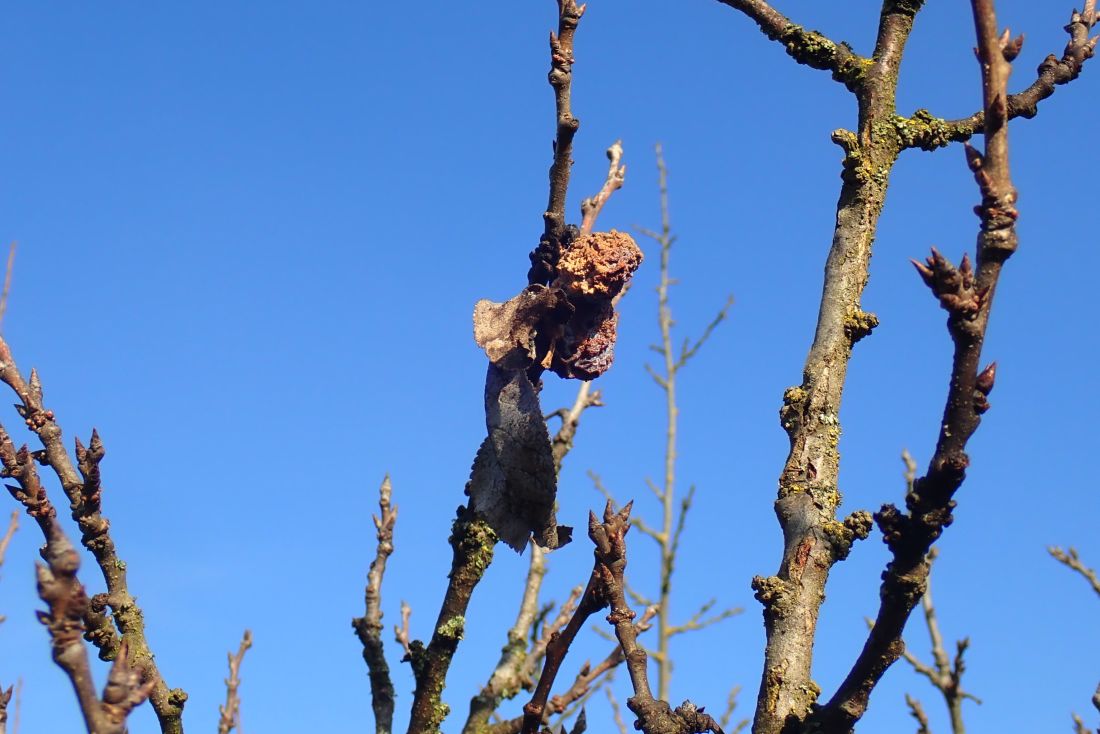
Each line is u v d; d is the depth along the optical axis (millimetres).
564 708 4301
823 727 2557
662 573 7363
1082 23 3455
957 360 2219
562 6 3520
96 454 3359
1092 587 4727
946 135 3279
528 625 4562
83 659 1827
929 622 4789
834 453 2939
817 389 2982
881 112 3270
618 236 3371
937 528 2314
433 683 3357
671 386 8078
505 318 3330
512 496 3287
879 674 2492
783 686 2684
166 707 3248
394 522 4172
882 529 2361
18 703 3162
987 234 2170
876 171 3197
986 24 2133
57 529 1860
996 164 2158
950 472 2246
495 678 4344
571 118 3432
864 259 3121
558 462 4480
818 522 2844
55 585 1832
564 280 3326
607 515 2969
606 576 2912
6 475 3100
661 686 6973
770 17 3400
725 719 5996
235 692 3982
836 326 3041
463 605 3344
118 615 3344
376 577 4043
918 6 3400
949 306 2166
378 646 3898
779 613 2768
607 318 3395
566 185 3465
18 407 3447
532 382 3373
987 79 2141
